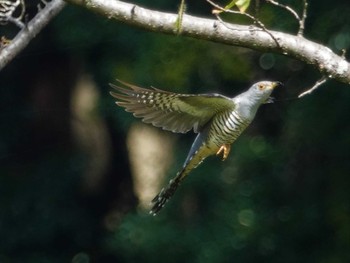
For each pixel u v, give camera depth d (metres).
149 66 16.25
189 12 15.67
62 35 17.22
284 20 14.60
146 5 15.67
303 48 6.29
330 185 16.41
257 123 16.84
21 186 19.59
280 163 16.53
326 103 15.80
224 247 16.45
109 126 19.69
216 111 6.53
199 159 6.75
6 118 19.73
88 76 19.03
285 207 16.62
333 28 15.16
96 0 6.04
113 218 19.94
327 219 16.38
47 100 19.72
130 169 19.91
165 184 16.58
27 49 18.42
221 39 6.18
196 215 16.84
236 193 16.69
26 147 19.78
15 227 19.31
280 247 16.50
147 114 6.50
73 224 19.58
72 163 19.78
